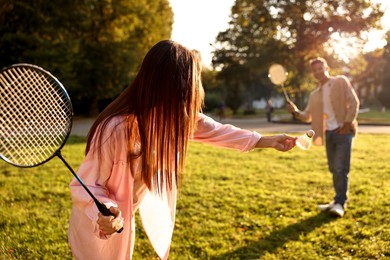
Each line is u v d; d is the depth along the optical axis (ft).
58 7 83.66
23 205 17.43
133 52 100.73
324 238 13.39
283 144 7.60
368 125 81.71
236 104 149.59
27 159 6.51
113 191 6.24
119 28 102.68
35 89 6.51
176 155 6.20
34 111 6.48
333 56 97.35
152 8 111.24
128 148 6.06
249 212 16.52
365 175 24.12
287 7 92.43
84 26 88.69
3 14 79.46
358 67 99.19
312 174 24.97
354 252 12.16
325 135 16.75
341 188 16.28
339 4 88.84
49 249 12.25
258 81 155.74
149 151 6.10
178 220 15.49
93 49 98.12
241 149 7.45
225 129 7.45
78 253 6.25
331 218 15.57
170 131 6.01
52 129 6.61
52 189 20.35
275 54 103.24
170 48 5.95
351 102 16.11
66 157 31.63
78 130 69.46
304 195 19.45
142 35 106.93
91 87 100.63
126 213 6.20
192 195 19.42
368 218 15.19
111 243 6.20
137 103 5.98
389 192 19.16
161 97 5.87
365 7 86.84
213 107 163.63
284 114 150.00
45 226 14.52
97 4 97.35
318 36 94.58
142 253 12.39
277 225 14.84
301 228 14.49
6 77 6.34
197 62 6.15
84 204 5.88
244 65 133.90
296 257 11.95
